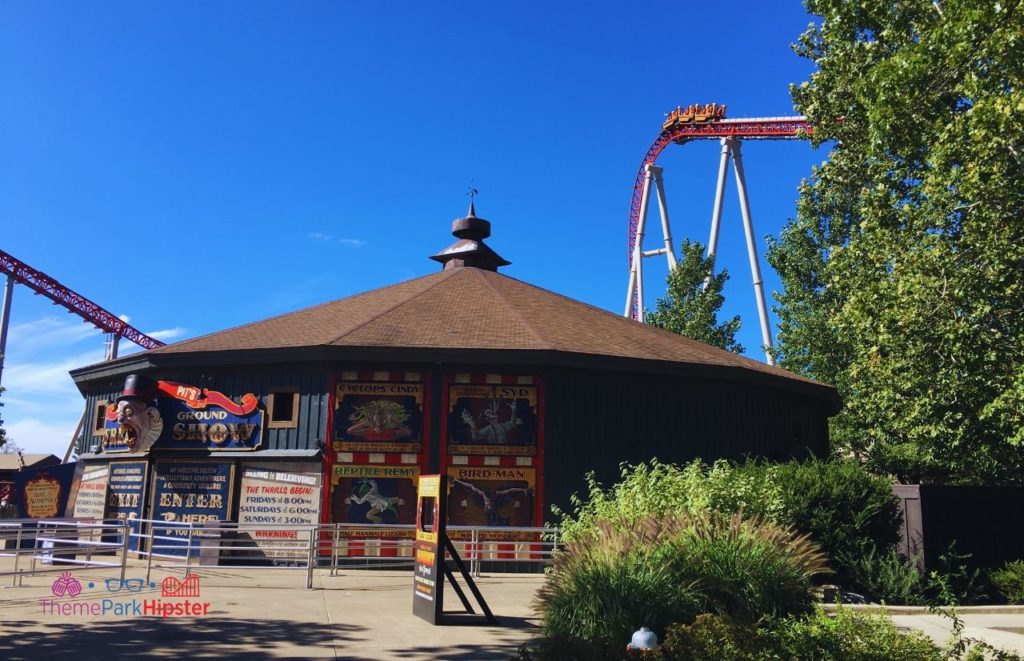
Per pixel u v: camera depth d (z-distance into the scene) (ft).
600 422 67.15
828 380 111.96
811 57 77.92
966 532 48.88
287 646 30.35
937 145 47.29
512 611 40.96
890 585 45.01
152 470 69.21
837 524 47.57
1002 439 55.31
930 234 51.85
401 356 64.64
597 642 23.70
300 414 66.08
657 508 44.27
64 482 80.28
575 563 34.17
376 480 64.03
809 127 142.61
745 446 74.28
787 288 122.83
